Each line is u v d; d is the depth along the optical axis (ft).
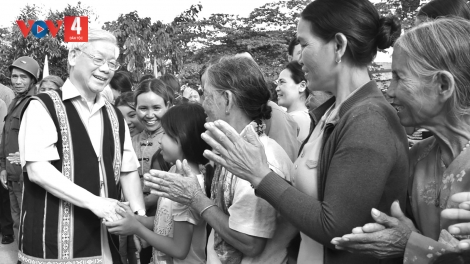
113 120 7.62
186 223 6.75
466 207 3.51
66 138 6.92
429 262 3.83
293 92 12.03
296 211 4.40
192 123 7.08
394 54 4.31
